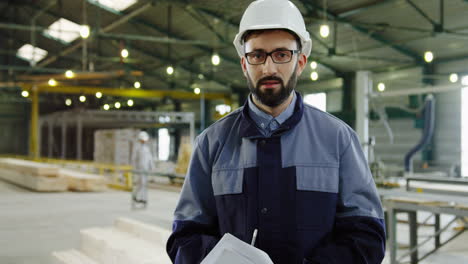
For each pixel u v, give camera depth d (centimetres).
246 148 138
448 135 1703
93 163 1911
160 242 465
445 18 1390
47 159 2278
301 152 136
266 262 112
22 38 2633
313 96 2334
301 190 132
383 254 128
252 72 133
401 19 1451
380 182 577
